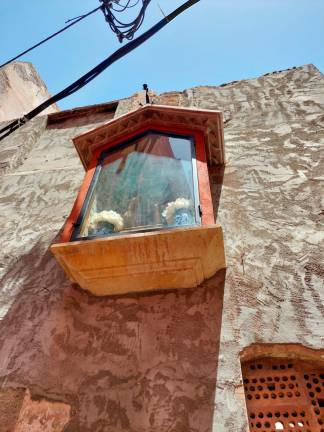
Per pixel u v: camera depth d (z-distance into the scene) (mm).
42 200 3682
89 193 2469
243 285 2230
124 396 1855
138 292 2324
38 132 5195
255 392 1852
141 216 2273
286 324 1984
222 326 2043
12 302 2598
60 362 2100
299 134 3387
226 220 2713
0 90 7496
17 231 3336
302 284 2168
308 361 1917
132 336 2115
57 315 2375
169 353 1983
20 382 2049
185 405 1751
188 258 2047
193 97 4680
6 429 1835
